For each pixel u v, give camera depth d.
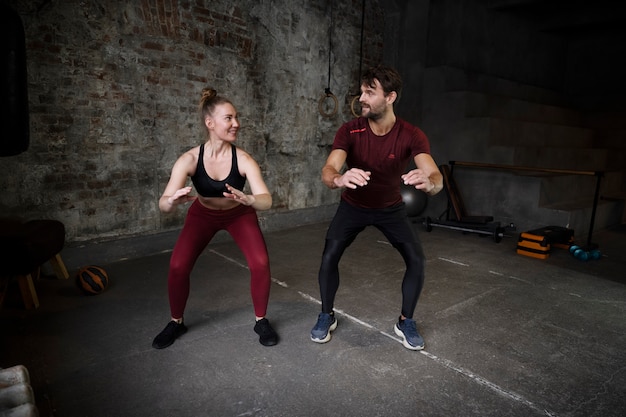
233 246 4.38
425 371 2.18
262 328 2.43
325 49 5.39
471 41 7.00
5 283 2.82
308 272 3.67
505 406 1.91
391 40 6.16
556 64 8.89
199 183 2.16
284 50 4.93
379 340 2.49
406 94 6.36
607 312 2.99
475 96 6.21
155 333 2.51
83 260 3.64
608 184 6.59
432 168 2.06
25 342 2.37
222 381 2.04
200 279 3.42
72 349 2.31
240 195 1.93
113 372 2.10
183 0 3.95
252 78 4.68
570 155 6.88
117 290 3.16
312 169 5.59
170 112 4.04
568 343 2.52
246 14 4.48
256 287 2.34
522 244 4.38
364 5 5.32
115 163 3.77
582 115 8.62
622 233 5.49
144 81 3.83
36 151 3.32
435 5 6.46
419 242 2.32
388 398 1.94
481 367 2.23
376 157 2.15
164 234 4.15
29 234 2.79
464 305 3.04
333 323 2.52
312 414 1.82
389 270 3.77
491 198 5.62
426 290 3.32
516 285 3.49
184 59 4.06
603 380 2.14
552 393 2.02
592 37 8.77
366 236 4.98
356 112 5.97
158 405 1.86
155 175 4.04
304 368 2.17
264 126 4.91
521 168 4.98
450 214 5.92
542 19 8.16
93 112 3.57
